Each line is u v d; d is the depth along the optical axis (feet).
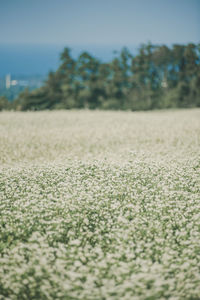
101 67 178.91
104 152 60.08
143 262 21.29
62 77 182.80
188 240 24.06
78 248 23.03
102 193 33.60
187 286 18.99
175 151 57.72
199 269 20.99
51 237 24.76
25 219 27.25
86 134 77.41
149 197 32.83
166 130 78.89
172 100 172.65
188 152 55.72
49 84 180.65
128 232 25.52
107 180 38.29
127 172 40.86
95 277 19.74
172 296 18.56
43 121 99.96
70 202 31.48
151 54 181.68
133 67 179.73
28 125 91.71
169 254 22.71
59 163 47.91
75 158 54.24
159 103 173.68
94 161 48.47
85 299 18.19
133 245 23.45
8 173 41.34
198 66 178.70
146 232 25.94
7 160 54.80
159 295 18.37
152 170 41.68
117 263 21.58
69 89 176.76
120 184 36.63
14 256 21.99
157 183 36.99
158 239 24.35
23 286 19.48
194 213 28.99
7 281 19.60
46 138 73.20
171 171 41.09
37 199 32.04
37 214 28.12
